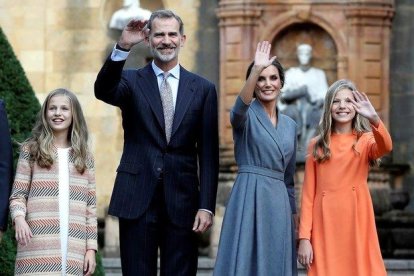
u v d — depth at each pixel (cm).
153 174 2612
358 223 2642
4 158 2538
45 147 2586
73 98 2622
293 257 2617
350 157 2659
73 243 2586
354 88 2689
